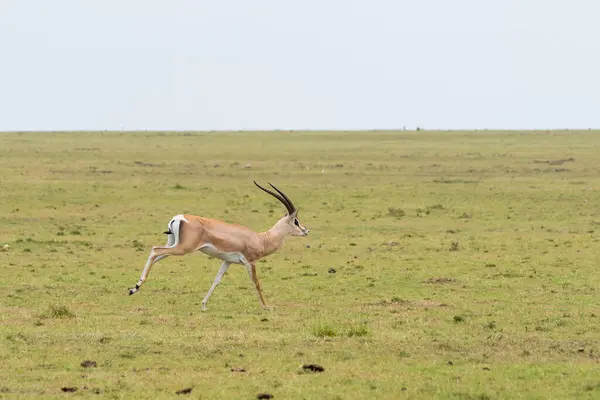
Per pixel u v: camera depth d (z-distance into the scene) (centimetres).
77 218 10306
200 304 5578
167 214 10769
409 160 18250
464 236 9144
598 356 4131
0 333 4372
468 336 4569
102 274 6725
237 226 5462
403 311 5359
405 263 7406
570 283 6412
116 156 18162
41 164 15912
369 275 6812
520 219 10544
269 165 17088
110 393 3359
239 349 4162
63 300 5584
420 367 3859
